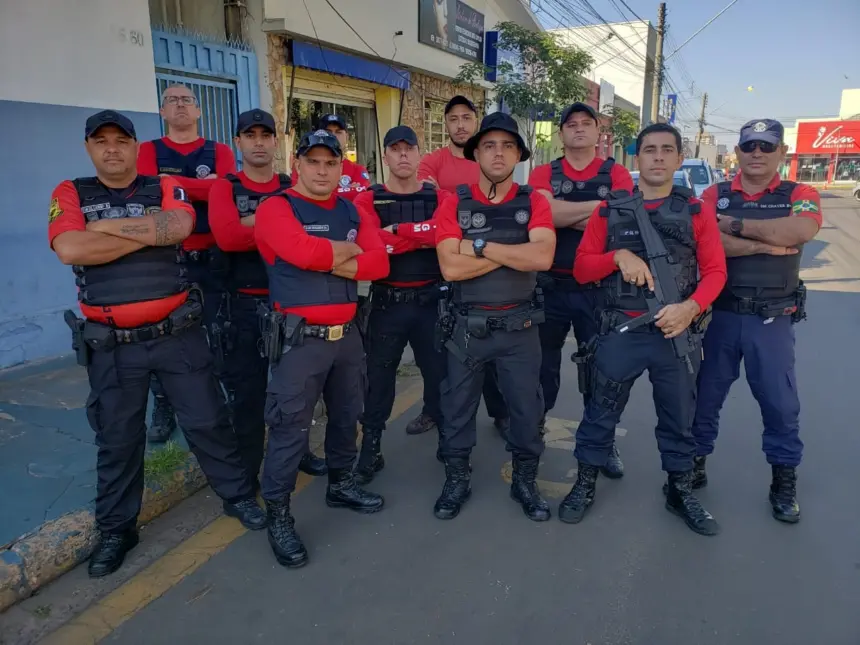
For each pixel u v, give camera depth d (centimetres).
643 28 2505
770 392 317
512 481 345
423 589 264
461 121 411
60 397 424
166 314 273
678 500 319
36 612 247
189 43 606
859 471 362
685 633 238
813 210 309
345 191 406
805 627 241
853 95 5825
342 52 801
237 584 267
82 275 261
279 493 283
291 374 281
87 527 281
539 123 1423
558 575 274
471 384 320
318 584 268
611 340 309
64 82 475
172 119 386
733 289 320
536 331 319
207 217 363
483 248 295
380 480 364
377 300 351
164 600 257
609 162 382
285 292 284
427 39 998
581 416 458
